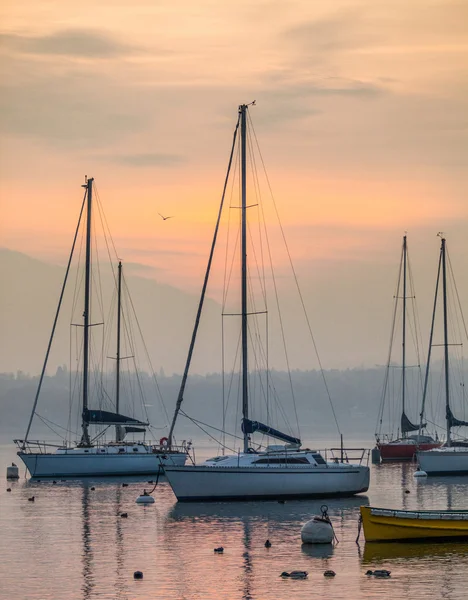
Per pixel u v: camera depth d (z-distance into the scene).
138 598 107.25
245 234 181.75
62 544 135.25
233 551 128.50
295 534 139.25
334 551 127.38
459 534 131.00
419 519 130.88
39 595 108.69
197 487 168.12
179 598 107.06
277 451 173.75
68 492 197.38
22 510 170.00
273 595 107.50
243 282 180.25
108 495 191.75
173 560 123.75
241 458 170.00
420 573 115.25
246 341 178.38
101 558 125.56
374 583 111.31
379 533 131.50
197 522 150.25
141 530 145.62
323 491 172.25
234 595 107.81
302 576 114.31
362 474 175.38
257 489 168.75
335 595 107.06
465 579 112.56
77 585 112.44
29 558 126.00
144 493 178.50
